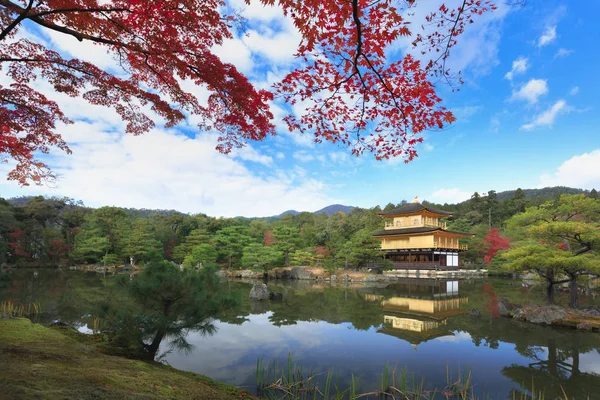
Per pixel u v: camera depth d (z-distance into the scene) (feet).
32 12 16.94
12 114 24.56
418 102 17.90
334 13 14.17
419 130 19.40
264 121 21.93
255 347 38.75
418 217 178.40
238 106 20.95
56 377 13.82
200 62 18.99
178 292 23.93
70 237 203.62
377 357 35.73
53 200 200.54
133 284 23.66
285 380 28.30
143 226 188.65
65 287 86.43
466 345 40.68
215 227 225.97
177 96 22.06
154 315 24.07
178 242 222.28
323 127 20.83
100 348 23.48
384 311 63.52
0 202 179.32
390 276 144.25
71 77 21.25
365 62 16.71
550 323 52.01
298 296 85.92
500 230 212.23
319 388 27.22
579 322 49.80
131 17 17.02
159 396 14.79
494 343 41.60
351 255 149.07
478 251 189.47
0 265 164.55
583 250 58.29
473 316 58.34
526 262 57.36
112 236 191.62
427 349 38.78
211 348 38.14
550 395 26.99
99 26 17.88
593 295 83.56
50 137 27.32
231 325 50.60
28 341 20.74
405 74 17.20
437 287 110.01
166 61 19.17
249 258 143.33
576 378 30.48
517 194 279.08
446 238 172.86
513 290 98.73
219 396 18.12
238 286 107.55
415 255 179.42
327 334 45.42
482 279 143.64
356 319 55.88
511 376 30.83
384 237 185.37
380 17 14.55
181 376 20.40
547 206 64.75
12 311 50.67
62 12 17.10
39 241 188.85
